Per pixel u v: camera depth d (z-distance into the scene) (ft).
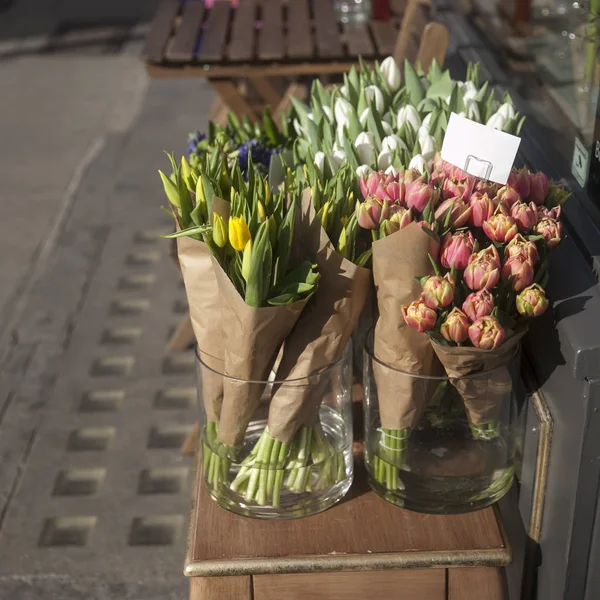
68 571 6.73
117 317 10.34
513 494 4.61
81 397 8.86
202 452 4.19
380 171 4.26
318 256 3.63
